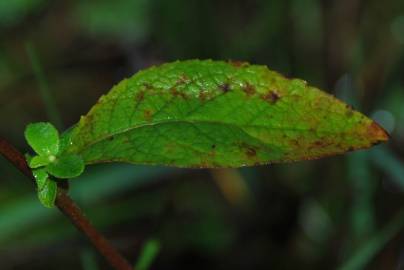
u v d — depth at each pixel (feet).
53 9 2.32
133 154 0.71
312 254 1.51
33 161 0.71
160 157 0.71
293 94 0.70
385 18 1.84
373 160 1.35
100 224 1.57
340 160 1.52
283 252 1.53
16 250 1.49
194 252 1.54
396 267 1.39
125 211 1.60
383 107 1.71
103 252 0.76
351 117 0.70
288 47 1.83
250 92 0.71
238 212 1.61
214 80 0.71
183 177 1.67
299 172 1.63
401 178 1.31
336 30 1.57
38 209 1.36
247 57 1.86
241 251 1.55
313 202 1.55
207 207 1.62
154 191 1.64
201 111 0.71
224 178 1.65
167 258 1.53
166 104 0.72
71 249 1.49
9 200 1.62
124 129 0.72
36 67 1.30
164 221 1.14
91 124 0.72
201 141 0.71
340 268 1.29
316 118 0.70
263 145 0.71
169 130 0.72
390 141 1.68
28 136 0.71
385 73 1.68
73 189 1.37
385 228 1.28
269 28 1.86
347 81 1.56
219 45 1.90
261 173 1.64
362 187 1.38
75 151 0.72
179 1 1.91
